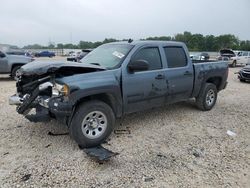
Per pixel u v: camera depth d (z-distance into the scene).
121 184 3.37
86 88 4.13
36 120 4.13
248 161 4.09
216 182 3.47
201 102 6.70
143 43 5.23
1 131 5.00
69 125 4.22
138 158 4.09
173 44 5.84
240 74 13.97
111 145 4.54
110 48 5.42
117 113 4.75
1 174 3.51
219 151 4.43
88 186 3.31
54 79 4.17
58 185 3.31
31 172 3.58
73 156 4.07
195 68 6.23
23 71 4.38
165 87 5.46
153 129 5.38
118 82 4.59
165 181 3.46
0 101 7.45
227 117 6.42
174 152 4.34
